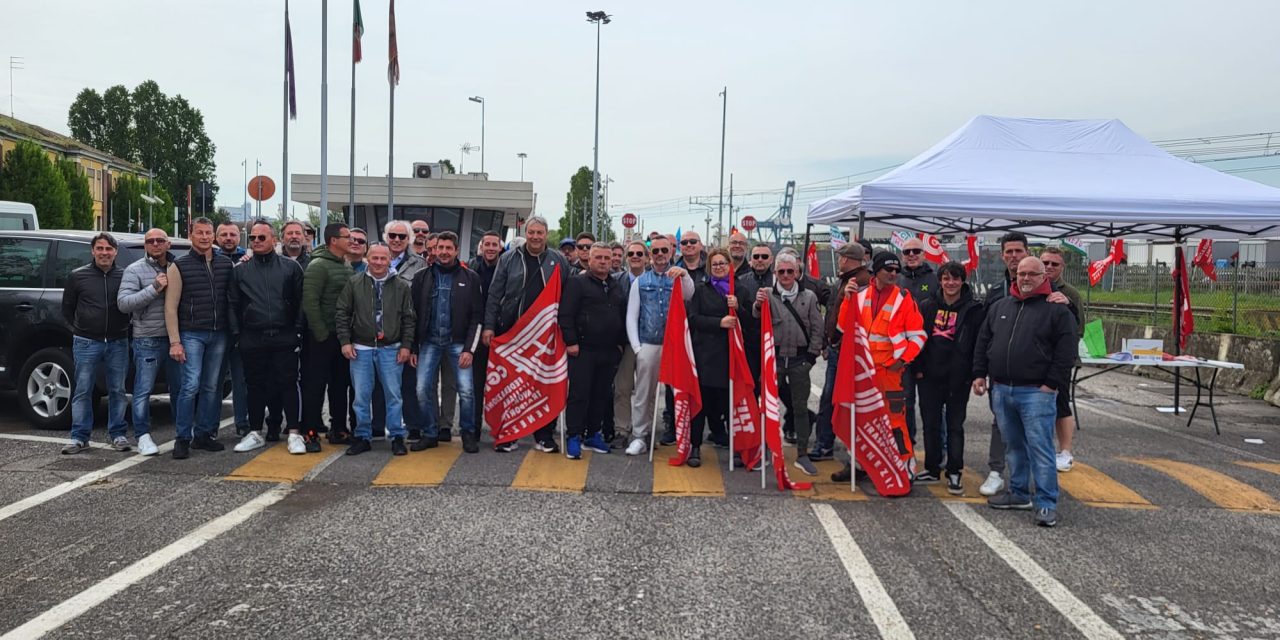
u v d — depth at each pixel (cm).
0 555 501
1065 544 554
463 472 703
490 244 845
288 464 712
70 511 585
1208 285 1633
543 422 763
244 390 809
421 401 773
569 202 8450
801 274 806
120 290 725
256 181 1762
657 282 777
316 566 492
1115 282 2027
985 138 998
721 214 4300
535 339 764
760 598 457
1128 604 459
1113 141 1012
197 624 412
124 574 474
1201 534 579
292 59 2167
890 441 660
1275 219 865
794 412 742
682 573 492
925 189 878
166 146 8869
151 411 955
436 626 416
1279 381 1157
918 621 431
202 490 639
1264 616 447
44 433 821
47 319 829
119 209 6888
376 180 2269
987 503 649
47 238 859
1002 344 609
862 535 567
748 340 757
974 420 986
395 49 2134
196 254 732
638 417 780
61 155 6344
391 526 566
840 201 998
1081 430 937
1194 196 886
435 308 765
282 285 743
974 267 1391
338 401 789
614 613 435
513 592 460
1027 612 445
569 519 589
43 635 397
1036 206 870
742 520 595
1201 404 959
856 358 666
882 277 663
